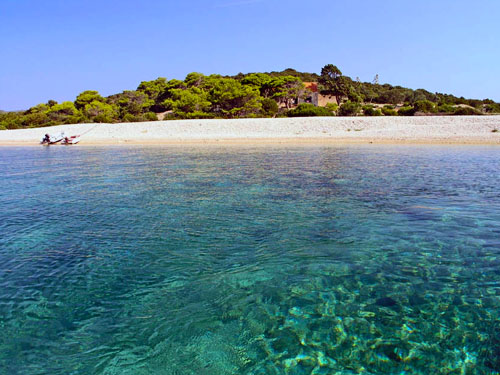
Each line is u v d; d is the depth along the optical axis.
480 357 4.23
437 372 4.01
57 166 21.91
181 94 76.38
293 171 17.95
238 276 6.44
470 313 5.11
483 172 16.81
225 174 17.39
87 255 7.48
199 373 4.07
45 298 5.78
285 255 7.32
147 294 5.87
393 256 7.16
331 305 5.41
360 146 31.14
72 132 49.06
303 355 4.34
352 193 12.79
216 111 71.62
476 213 9.98
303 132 42.16
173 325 5.00
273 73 116.75
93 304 5.59
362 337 4.65
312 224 9.30
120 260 7.21
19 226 9.45
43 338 4.76
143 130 47.41
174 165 21.09
